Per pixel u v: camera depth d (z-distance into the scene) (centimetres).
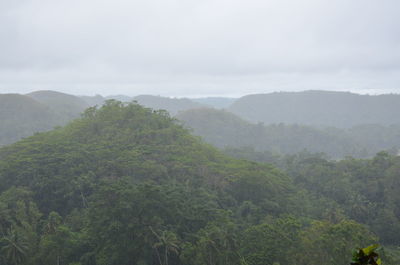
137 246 4675
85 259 4847
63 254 4838
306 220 6538
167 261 4766
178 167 7331
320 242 4066
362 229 4347
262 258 4116
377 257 781
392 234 7312
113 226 4672
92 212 5134
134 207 4919
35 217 5925
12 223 5619
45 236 5062
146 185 5188
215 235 4456
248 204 6712
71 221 6003
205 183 7200
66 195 6669
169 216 5222
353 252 795
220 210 5644
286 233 4528
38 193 6944
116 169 7181
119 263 4697
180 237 5075
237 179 7262
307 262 4047
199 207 5553
